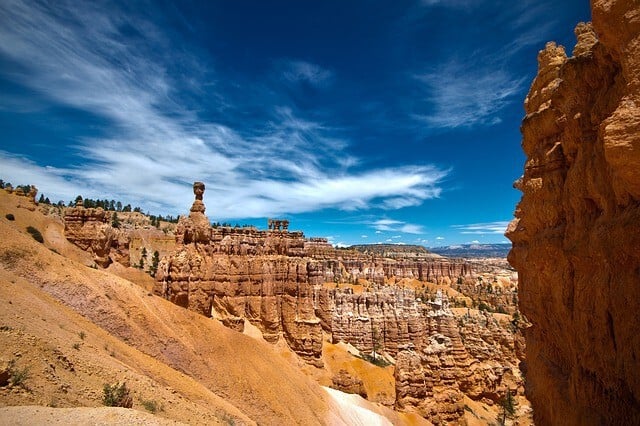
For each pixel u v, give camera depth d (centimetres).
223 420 2906
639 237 919
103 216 6178
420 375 5844
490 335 8806
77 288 3428
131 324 3594
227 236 7288
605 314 1116
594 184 1193
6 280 2806
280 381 4528
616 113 948
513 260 2188
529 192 1806
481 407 6650
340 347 8425
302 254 8588
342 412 4900
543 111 1727
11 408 1373
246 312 6856
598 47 1231
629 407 1012
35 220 5866
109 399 1873
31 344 1881
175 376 3322
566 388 1473
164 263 4906
